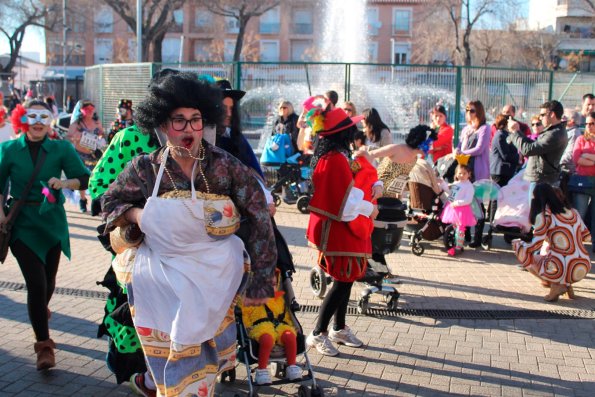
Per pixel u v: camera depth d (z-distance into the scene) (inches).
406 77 571.2
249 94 559.2
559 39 1849.2
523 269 312.7
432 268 313.3
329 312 202.5
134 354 160.9
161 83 128.9
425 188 335.0
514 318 241.8
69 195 434.6
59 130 457.4
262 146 557.0
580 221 264.5
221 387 179.0
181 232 126.1
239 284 134.2
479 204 355.3
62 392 175.3
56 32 1792.6
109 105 636.1
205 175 130.5
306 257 325.4
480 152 368.2
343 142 196.1
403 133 571.8
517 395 179.2
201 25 1931.6
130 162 133.5
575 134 360.8
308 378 168.9
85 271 290.8
